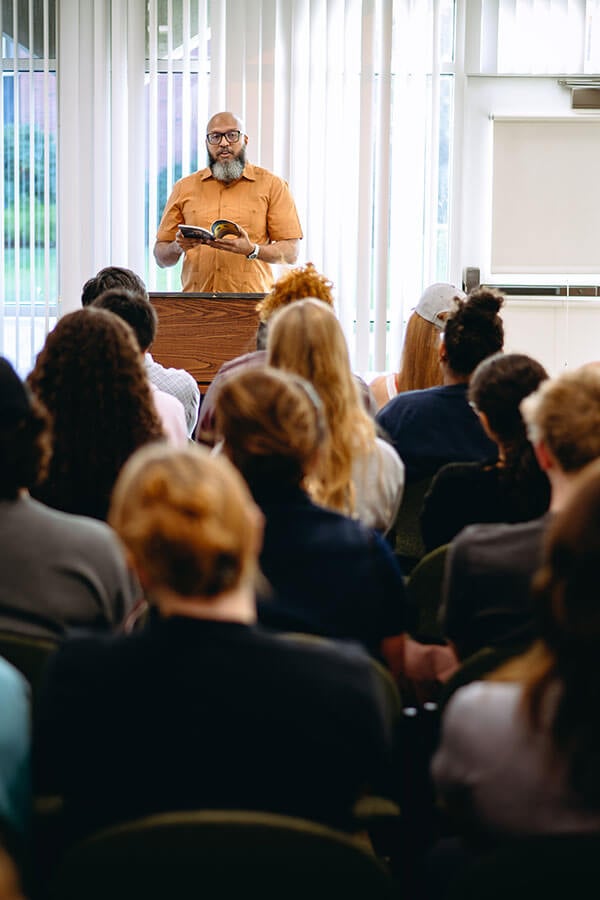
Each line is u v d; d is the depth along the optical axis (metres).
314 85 7.75
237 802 1.67
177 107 7.88
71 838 1.73
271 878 1.52
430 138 7.79
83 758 1.68
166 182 7.91
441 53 7.80
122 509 1.65
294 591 2.27
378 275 7.84
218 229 6.49
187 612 1.67
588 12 7.71
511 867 1.49
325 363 2.84
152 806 1.67
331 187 7.81
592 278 7.99
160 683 1.65
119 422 2.85
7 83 7.93
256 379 2.29
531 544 2.32
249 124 7.79
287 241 7.25
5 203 7.98
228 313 5.60
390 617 2.40
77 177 7.91
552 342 8.05
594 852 1.46
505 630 2.32
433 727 2.38
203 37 7.78
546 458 2.29
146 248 7.95
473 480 2.88
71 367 2.85
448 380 3.61
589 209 7.95
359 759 1.70
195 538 1.60
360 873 1.52
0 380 2.27
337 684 1.69
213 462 1.66
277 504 2.29
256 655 1.67
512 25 7.76
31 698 2.03
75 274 7.96
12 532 2.28
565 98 7.84
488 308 3.53
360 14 7.69
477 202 7.97
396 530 3.58
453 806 1.63
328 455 2.82
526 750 1.56
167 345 5.64
